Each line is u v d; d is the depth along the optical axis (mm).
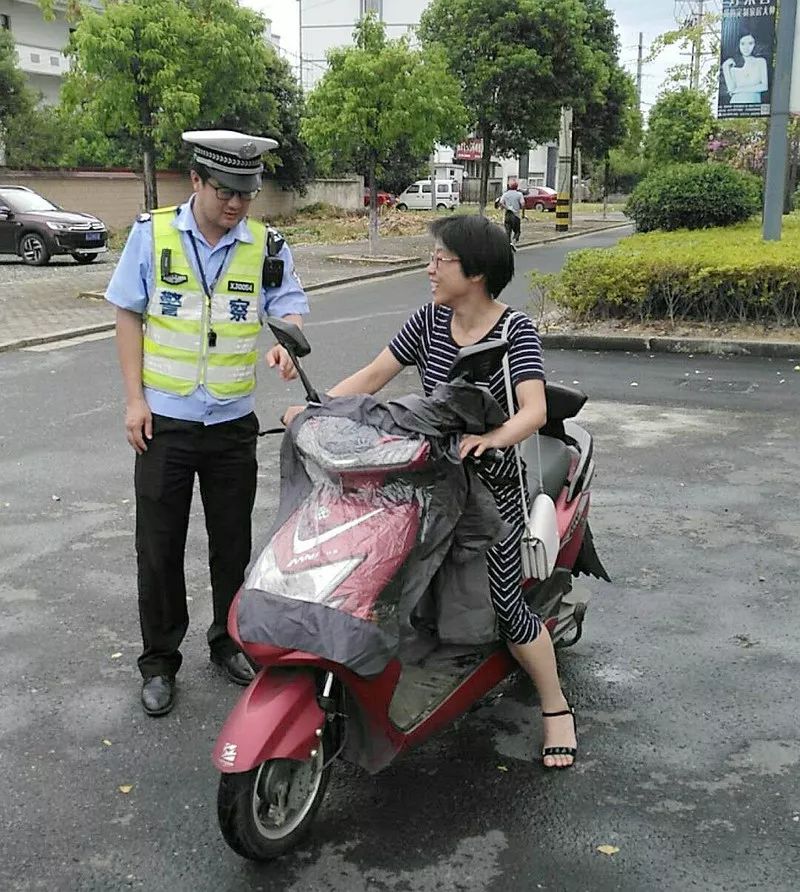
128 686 4004
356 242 27406
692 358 10406
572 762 3439
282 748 2705
